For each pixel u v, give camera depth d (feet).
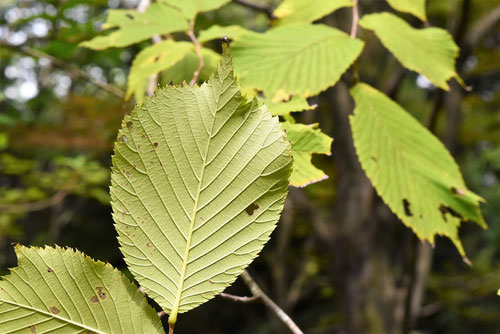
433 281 15.01
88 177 8.75
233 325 23.49
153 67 2.24
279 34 2.11
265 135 1.48
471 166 21.04
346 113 8.35
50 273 1.48
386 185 1.99
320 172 1.81
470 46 5.95
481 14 9.21
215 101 1.48
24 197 8.92
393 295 9.03
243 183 1.47
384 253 9.37
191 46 2.27
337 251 9.46
